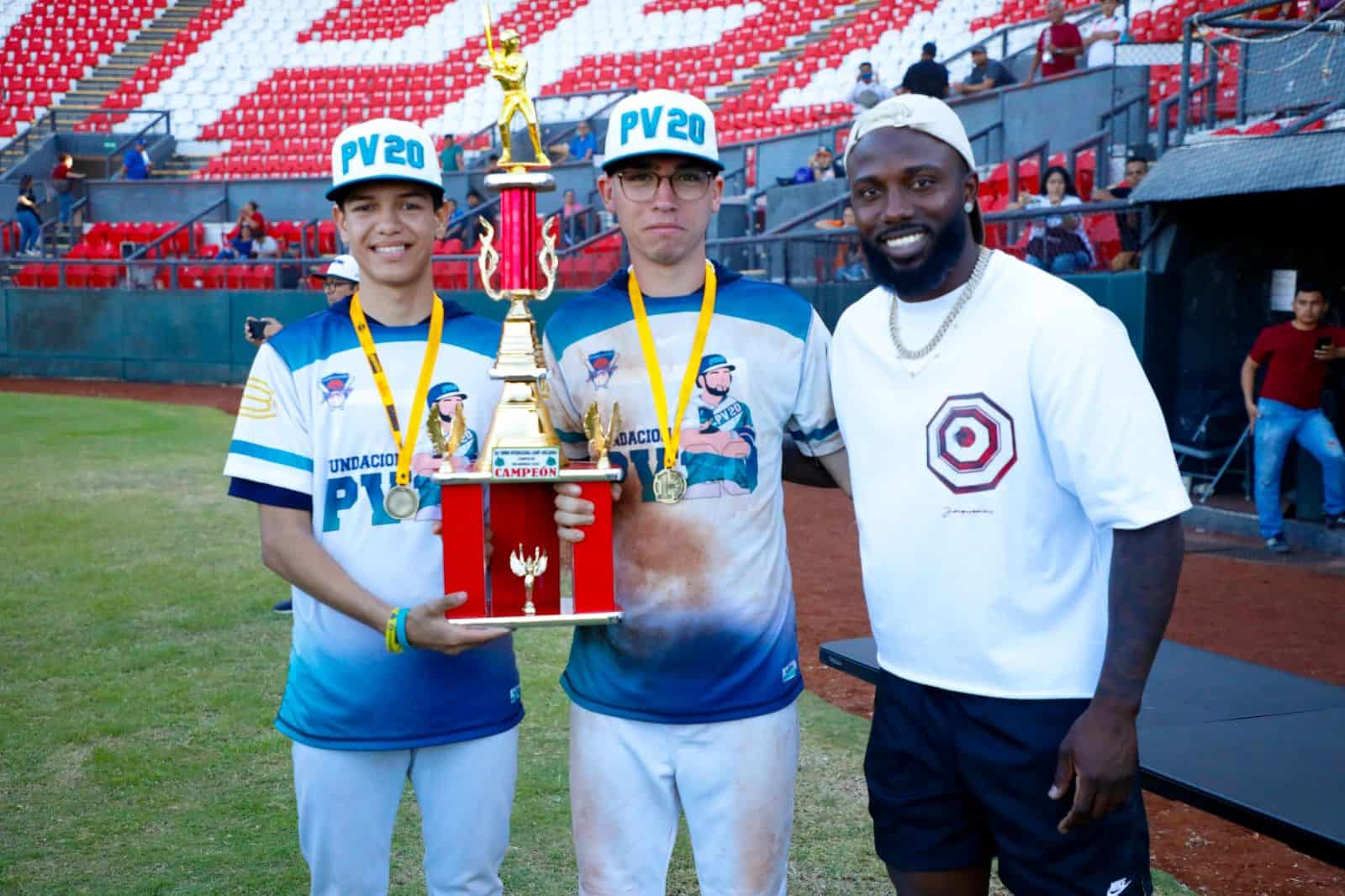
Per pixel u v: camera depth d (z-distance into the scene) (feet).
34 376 69.10
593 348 8.86
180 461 38.91
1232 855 12.56
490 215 62.03
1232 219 30.66
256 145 87.71
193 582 23.30
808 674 18.63
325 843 8.88
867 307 8.21
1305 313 26.45
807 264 42.01
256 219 67.31
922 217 7.41
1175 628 21.13
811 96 72.08
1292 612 22.15
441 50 91.91
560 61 86.89
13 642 19.38
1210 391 31.63
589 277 52.75
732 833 8.79
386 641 8.46
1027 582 7.41
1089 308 7.25
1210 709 9.88
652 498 8.70
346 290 19.01
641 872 8.97
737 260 45.85
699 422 8.67
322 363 8.73
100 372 67.56
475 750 8.89
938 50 69.21
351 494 8.69
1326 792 7.97
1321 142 26.18
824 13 80.84
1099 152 40.06
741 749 8.71
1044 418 7.23
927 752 7.93
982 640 7.50
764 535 8.82
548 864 12.18
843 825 13.05
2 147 89.51
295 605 9.03
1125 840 7.43
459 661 8.78
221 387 63.98
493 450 8.09
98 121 89.20
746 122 70.79
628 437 8.76
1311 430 26.89
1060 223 34.63
